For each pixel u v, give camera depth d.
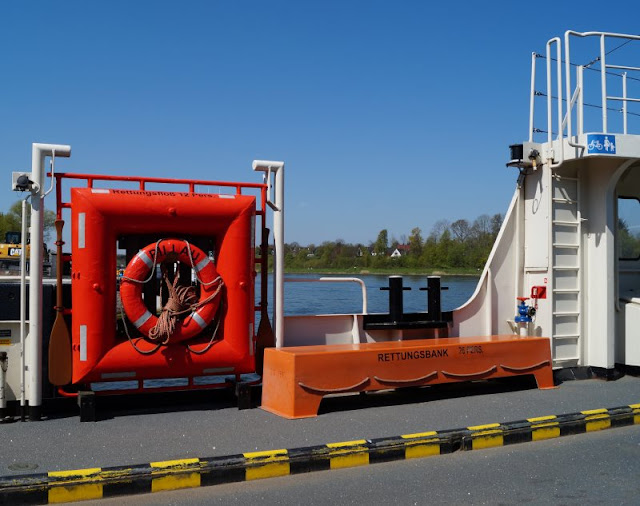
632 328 8.20
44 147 5.89
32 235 5.86
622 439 5.82
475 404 6.64
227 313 6.35
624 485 4.62
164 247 6.14
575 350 8.09
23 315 5.84
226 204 6.37
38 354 5.87
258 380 6.78
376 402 6.75
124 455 4.82
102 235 5.96
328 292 18.53
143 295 6.27
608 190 7.98
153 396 6.41
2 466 4.54
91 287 5.91
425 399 6.92
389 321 7.66
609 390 7.34
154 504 4.18
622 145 7.53
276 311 6.89
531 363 7.39
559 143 7.75
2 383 5.82
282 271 6.93
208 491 4.42
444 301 16.55
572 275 8.10
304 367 6.08
